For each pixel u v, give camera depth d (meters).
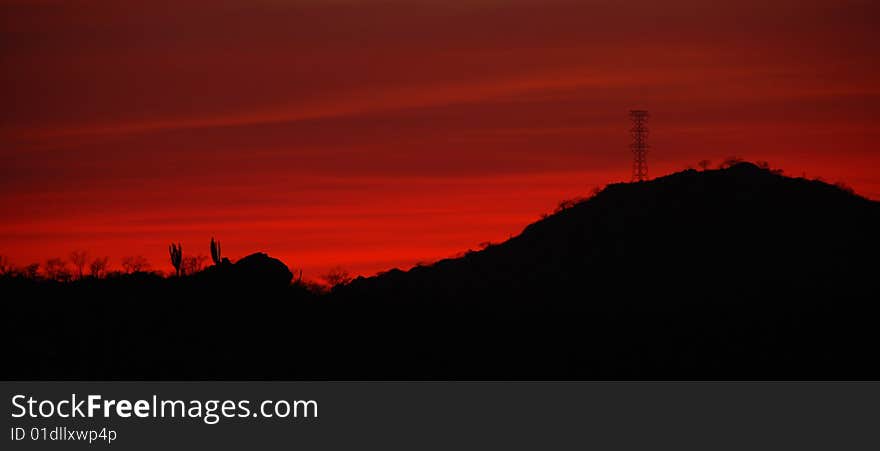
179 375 123.94
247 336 137.88
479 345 146.50
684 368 142.25
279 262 156.88
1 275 152.88
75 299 144.25
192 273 157.50
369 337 143.50
